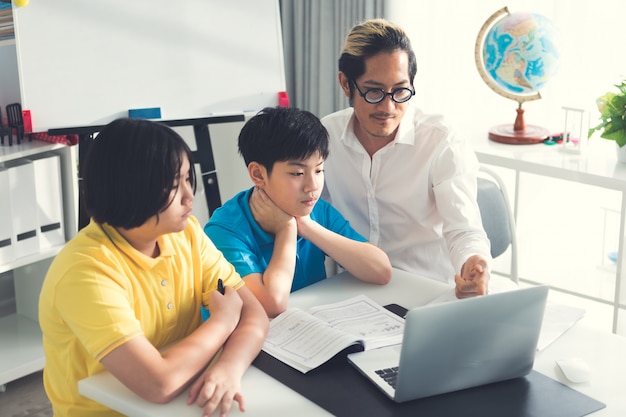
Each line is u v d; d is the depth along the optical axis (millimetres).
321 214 1861
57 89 2260
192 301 1469
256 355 1376
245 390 1295
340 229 1863
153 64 2414
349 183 2096
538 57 2416
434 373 1247
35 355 2525
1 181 2404
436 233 2066
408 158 1999
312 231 1737
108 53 2330
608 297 2594
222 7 2523
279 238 1673
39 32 2215
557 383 1327
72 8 2254
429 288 1729
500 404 1258
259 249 1712
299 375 1334
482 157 2457
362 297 1648
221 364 1312
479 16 2814
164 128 1282
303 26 3178
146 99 2410
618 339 1479
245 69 2594
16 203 2453
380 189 2053
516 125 2592
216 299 1421
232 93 2574
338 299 1673
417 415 1221
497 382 1324
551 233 2861
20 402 2455
